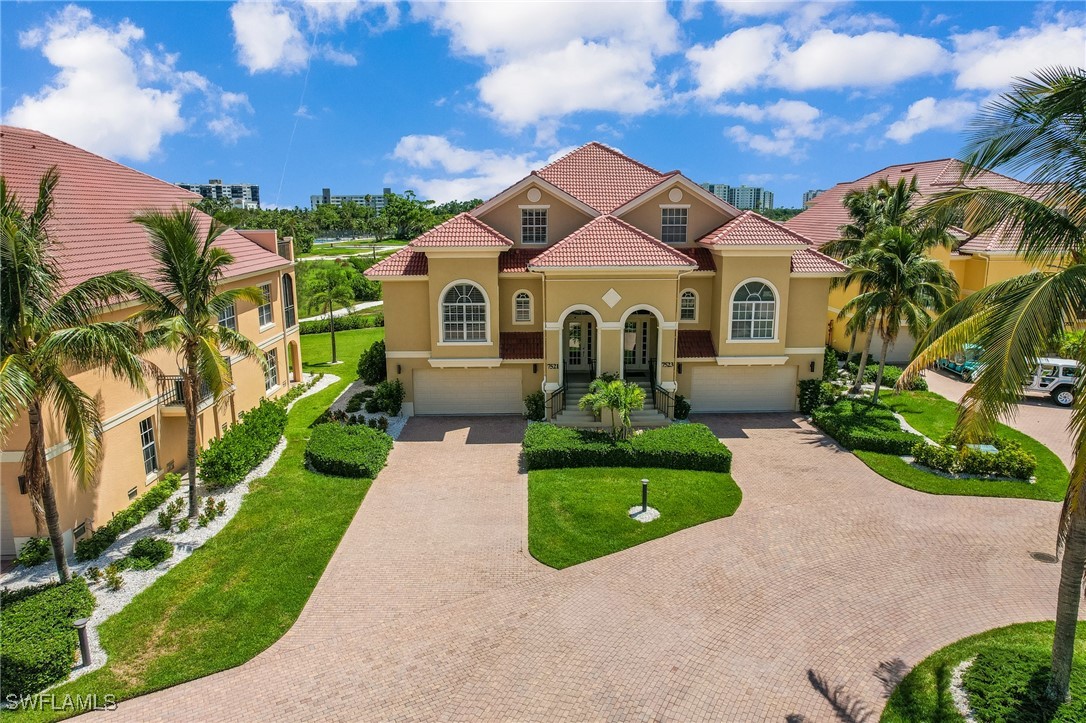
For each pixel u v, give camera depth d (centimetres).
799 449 2316
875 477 2053
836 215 4300
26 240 1227
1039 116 1012
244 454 2058
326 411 2808
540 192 2695
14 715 1103
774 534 1694
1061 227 1060
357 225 14250
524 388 2722
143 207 2422
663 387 2556
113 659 1241
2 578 1502
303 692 1157
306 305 4019
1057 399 2827
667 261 2408
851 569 1527
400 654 1252
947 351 1138
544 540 1672
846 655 1230
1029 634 1278
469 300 2580
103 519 1733
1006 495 1905
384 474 2131
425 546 1664
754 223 2597
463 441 2438
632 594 1439
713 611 1372
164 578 1513
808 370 2750
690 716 1082
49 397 1524
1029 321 962
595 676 1180
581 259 2412
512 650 1257
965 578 1486
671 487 1966
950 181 3669
